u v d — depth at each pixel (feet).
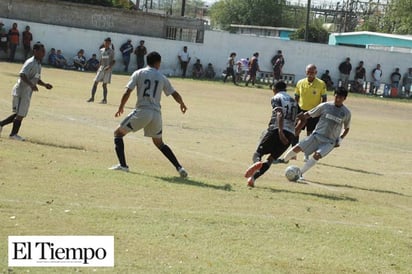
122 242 35.91
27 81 62.28
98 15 211.61
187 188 50.42
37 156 56.08
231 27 363.76
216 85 183.83
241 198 49.39
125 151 65.36
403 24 312.09
